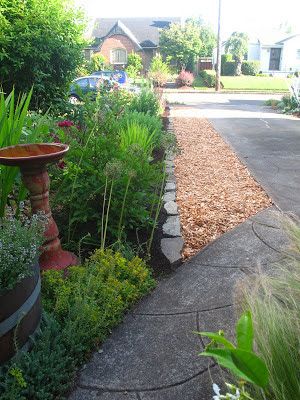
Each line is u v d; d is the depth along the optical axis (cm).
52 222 226
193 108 1416
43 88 525
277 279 171
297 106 1239
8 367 151
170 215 335
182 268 260
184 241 294
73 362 170
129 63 2931
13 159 190
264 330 130
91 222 295
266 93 2262
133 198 277
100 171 272
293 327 129
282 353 121
